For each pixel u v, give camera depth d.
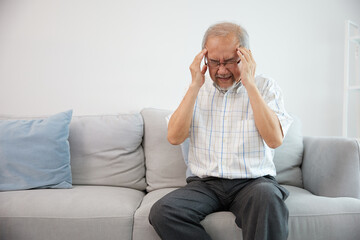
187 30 2.10
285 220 1.07
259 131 1.25
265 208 1.04
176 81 2.10
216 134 1.35
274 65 2.17
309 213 1.20
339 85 2.25
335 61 2.24
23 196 1.36
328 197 1.36
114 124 1.76
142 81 2.08
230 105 1.36
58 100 2.04
